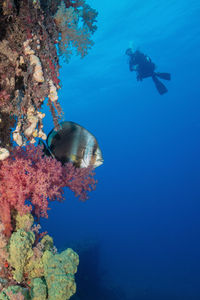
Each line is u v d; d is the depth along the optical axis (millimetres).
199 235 31688
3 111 2070
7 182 1993
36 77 1929
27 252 1838
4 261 1875
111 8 38500
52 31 2051
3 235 1871
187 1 32969
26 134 2076
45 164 2324
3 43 1945
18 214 2102
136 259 20203
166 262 20312
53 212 38062
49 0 2082
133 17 38938
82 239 13984
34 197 2121
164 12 36375
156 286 14664
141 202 52656
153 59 50938
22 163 2104
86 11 2404
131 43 18547
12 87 2123
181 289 14336
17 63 2064
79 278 11375
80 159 2551
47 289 1807
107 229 32469
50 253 1935
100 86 60000
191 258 21734
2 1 1770
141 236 30672
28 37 1934
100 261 16312
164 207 49375
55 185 2365
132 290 13719
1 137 2254
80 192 2650
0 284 1793
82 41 2189
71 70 51625
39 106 2225
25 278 1916
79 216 37969
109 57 48438
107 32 43062
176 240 29750
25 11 1870
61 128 2252
